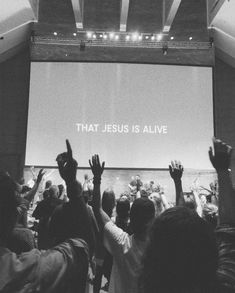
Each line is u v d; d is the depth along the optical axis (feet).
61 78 49.47
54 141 48.60
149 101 49.49
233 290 3.65
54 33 48.73
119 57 50.65
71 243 5.01
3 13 43.37
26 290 4.32
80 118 48.98
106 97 49.37
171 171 9.61
